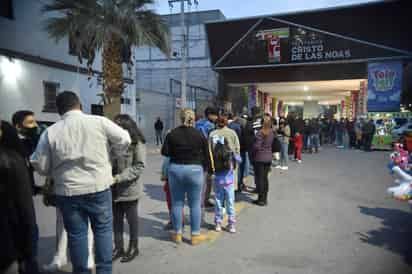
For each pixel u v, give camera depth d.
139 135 3.66
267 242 4.34
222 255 3.94
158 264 3.70
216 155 4.61
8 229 2.39
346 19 18.12
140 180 3.78
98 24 8.80
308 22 19.02
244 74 22.52
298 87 24.69
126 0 9.30
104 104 9.52
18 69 11.50
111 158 3.38
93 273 3.48
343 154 15.32
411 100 26.67
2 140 2.84
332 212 5.72
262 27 20.05
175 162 4.13
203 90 29.50
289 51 19.94
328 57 19.23
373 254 3.95
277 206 6.12
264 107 28.88
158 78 31.67
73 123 2.71
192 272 3.49
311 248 4.14
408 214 5.60
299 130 13.14
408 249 4.09
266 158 6.10
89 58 10.14
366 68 19.42
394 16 17.03
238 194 7.16
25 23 11.86
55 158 2.69
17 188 2.43
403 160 5.06
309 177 9.15
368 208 5.98
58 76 13.23
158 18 9.96
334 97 31.75
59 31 9.69
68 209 2.73
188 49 31.00
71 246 2.78
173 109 24.59
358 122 18.36
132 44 9.66
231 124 7.19
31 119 3.99
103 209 2.82
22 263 2.60
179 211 4.29
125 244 4.29
